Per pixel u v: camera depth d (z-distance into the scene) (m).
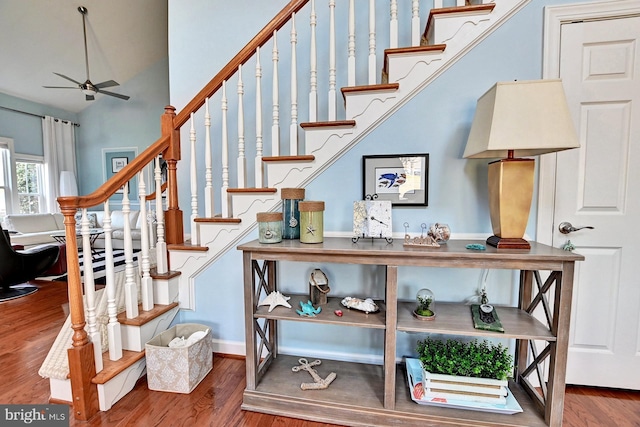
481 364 1.35
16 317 2.56
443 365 1.38
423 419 1.33
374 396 1.45
